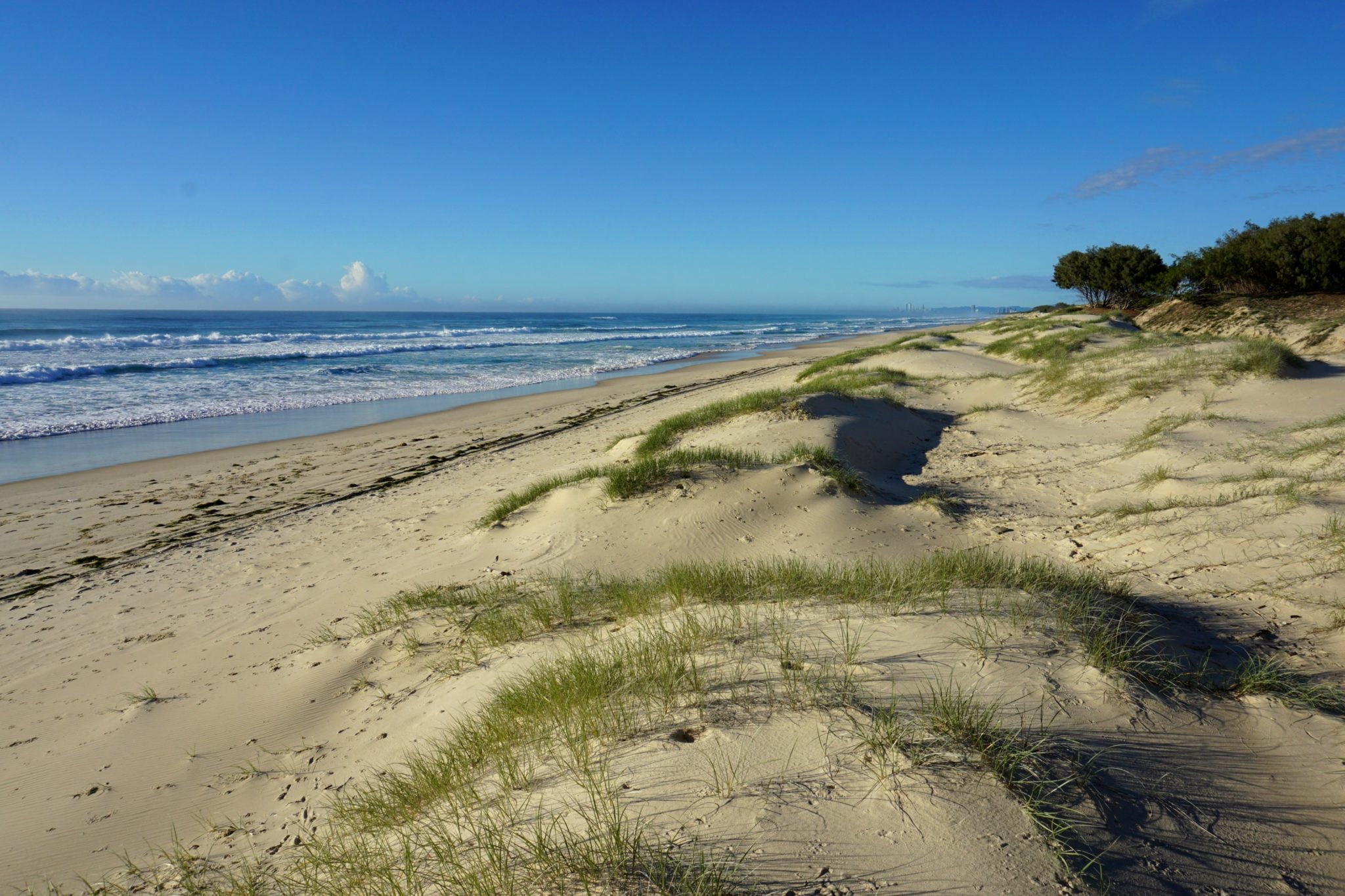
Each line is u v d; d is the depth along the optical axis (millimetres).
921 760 2627
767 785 2582
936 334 32969
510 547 7867
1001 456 10633
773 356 43875
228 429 18359
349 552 8578
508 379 30688
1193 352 13969
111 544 9539
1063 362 17016
